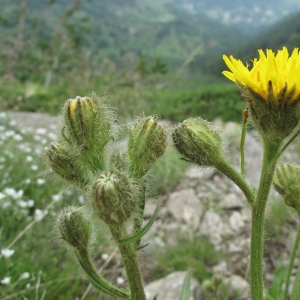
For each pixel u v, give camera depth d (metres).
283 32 81.12
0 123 8.57
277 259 4.63
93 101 2.10
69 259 4.25
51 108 12.12
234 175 1.96
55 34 19.11
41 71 17.25
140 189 2.00
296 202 2.19
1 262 3.90
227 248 5.02
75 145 2.06
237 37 191.62
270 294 2.93
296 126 1.73
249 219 5.57
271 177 1.76
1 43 19.08
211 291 3.60
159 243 5.11
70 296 3.86
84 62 13.27
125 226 1.86
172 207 5.79
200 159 2.03
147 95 11.27
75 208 2.07
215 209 5.79
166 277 4.43
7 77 14.09
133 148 2.04
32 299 3.71
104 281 1.92
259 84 1.70
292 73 1.62
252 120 1.82
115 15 152.38
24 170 5.67
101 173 1.89
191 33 115.75
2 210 4.45
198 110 10.62
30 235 4.32
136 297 1.87
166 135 2.08
